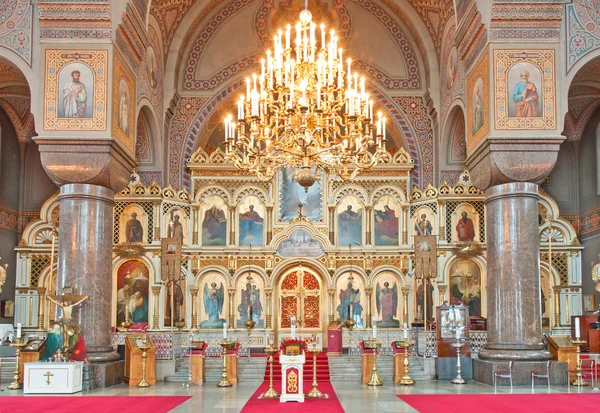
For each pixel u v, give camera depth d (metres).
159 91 26.50
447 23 25.42
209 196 26.47
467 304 25.39
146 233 25.56
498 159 18.89
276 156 17.95
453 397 16.22
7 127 27.25
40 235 26.81
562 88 19.11
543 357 18.62
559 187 28.00
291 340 16.22
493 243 19.47
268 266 26.05
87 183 18.98
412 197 26.56
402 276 26.06
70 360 17.78
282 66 17.55
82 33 18.89
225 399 16.25
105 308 19.05
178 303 24.80
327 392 17.89
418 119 28.25
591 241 26.34
